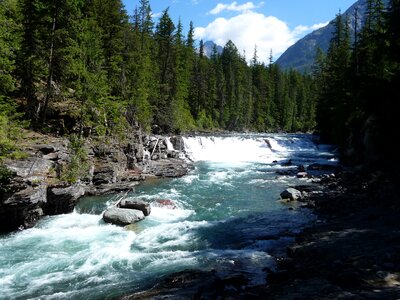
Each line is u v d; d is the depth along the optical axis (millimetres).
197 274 11180
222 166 38062
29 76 27359
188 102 77500
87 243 15070
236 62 102375
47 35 26984
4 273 12273
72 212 19719
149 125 49406
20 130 22531
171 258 13305
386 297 7852
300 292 8828
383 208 17250
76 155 22812
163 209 20516
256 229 16672
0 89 24484
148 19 62094
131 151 31125
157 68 59969
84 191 22500
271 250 13805
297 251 12773
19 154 18094
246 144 50625
